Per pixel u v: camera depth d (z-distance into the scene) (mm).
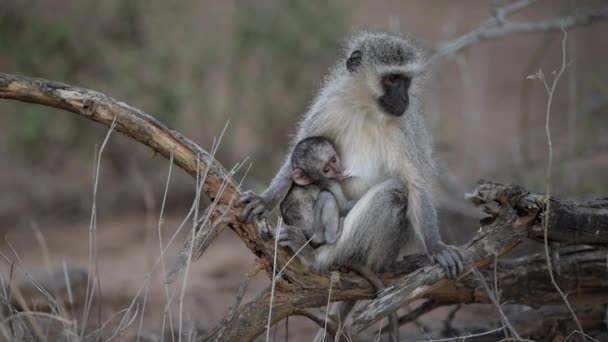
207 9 20766
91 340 7312
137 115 7332
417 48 9469
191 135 18797
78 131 18234
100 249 14969
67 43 17766
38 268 13312
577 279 8102
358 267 8047
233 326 7461
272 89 18828
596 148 14125
